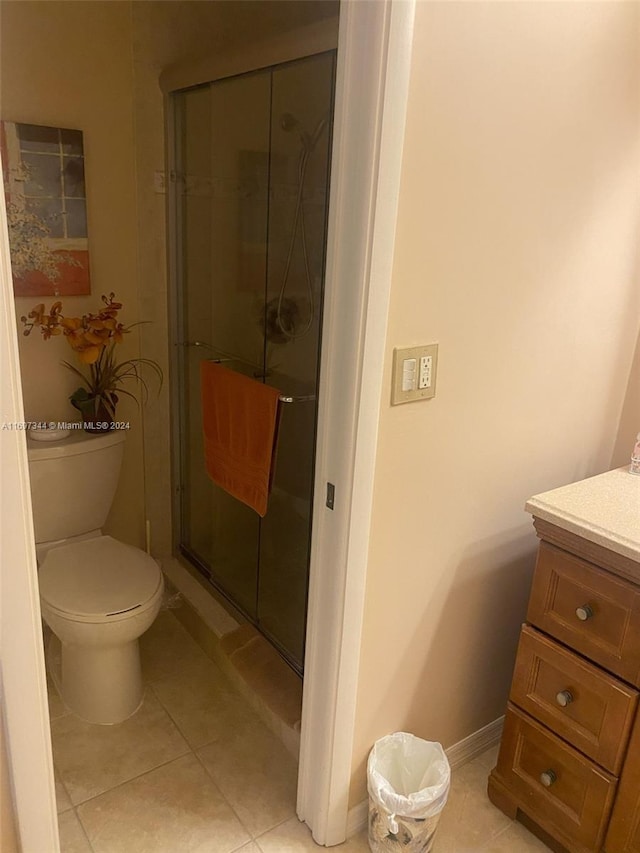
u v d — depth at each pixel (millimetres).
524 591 1804
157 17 2119
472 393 1445
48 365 2170
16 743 1140
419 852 1534
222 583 2387
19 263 2035
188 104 2150
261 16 2188
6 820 1171
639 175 1578
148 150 2207
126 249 2258
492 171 1290
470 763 1873
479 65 1191
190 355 2402
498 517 1635
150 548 2605
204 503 2457
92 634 1807
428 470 1431
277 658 2066
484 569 1662
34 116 1990
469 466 1511
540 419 1625
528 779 1625
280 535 2031
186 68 2049
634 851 1424
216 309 2223
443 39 1129
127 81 2121
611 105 1443
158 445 2523
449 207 1252
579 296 1575
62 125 2041
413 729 1685
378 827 1526
